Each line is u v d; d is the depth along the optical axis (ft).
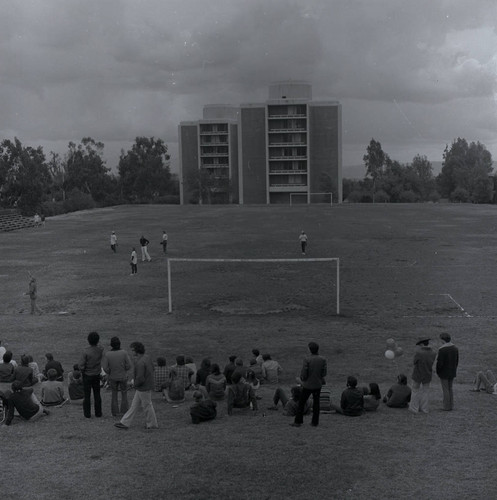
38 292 116.57
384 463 33.81
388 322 89.92
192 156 472.44
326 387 54.95
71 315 97.04
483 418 42.86
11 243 197.36
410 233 209.46
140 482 31.40
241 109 436.76
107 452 35.60
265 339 79.71
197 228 237.86
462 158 516.73
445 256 155.53
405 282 121.80
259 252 165.48
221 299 108.68
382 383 58.80
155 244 187.42
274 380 58.34
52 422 41.78
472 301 103.86
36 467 33.37
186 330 85.51
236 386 44.91
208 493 30.17
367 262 147.43
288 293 112.98
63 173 570.87
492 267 138.21
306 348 74.28
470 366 65.77
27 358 52.13
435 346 75.31
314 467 33.22
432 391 53.06
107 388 52.85
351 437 38.34
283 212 314.76
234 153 473.67
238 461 34.09
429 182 521.65
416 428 40.32
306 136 435.12
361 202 441.68
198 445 36.78
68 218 294.87
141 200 513.45
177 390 48.73
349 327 86.99
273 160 438.81
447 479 31.68
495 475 32.17
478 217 270.46
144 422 42.01
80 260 157.89
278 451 35.68
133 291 116.78
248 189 443.32
